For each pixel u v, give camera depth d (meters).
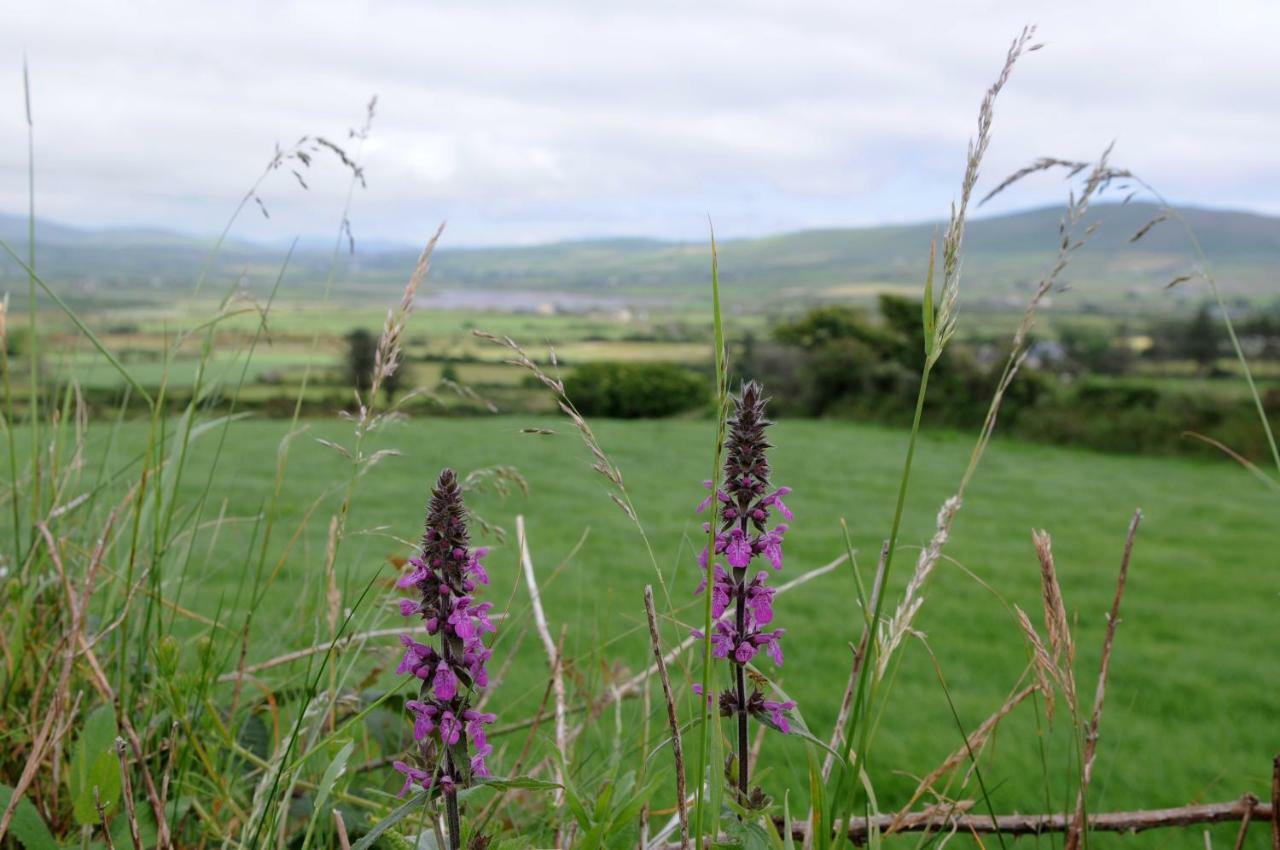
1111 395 44.62
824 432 46.19
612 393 55.22
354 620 2.64
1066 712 9.26
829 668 11.05
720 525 1.67
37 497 2.78
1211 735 9.21
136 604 2.66
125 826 2.01
